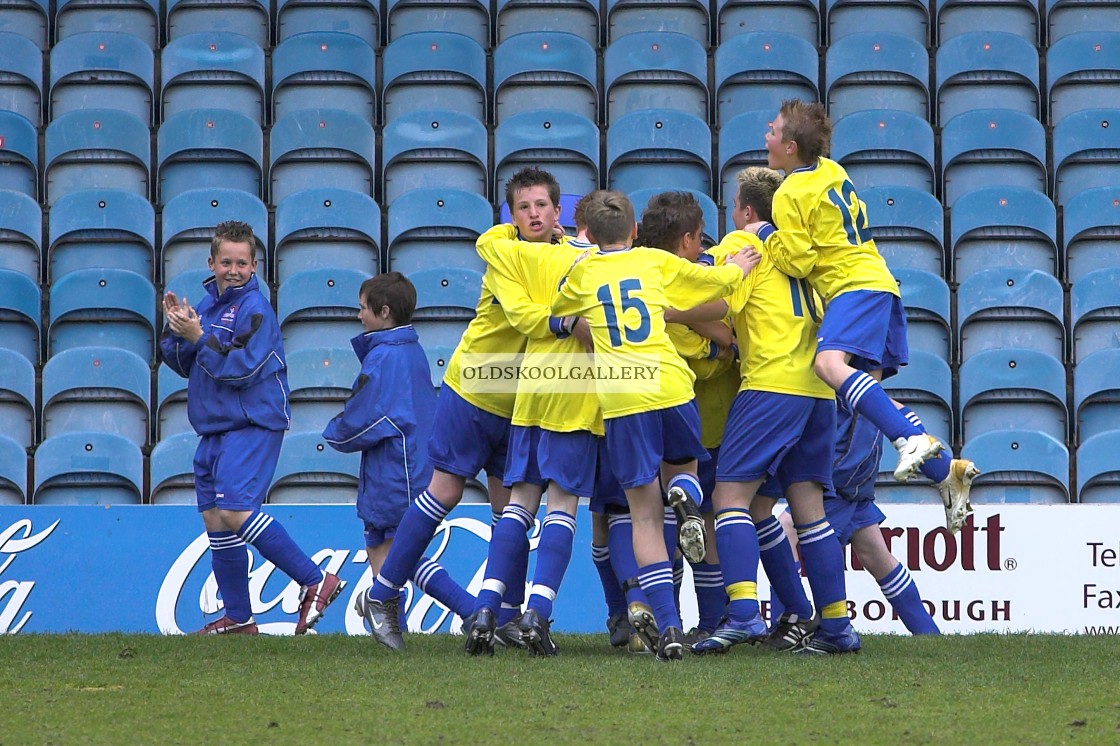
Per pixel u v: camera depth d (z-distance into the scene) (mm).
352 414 18781
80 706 12906
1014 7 40094
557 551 16219
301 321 32750
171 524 24094
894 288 16953
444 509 17375
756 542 16953
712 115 38906
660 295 16156
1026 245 34719
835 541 17141
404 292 19328
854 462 20188
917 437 15578
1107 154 36594
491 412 17328
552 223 17391
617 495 17172
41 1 39656
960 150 36812
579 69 38812
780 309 16812
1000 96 38438
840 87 38406
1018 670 15188
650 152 36812
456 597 18484
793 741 11281
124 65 38031
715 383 18469
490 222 34969
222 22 39625
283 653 17016
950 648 17812
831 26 40062
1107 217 34812
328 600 20672
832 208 16656
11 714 12492
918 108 38250
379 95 39219
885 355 17766
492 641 16500
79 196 34312
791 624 18125
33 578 23766
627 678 14375
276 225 34562
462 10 40125
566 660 15945
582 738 11375
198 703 13031
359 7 40062
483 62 38969
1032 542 24156
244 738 11367
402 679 14391
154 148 37500
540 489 17016
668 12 40156
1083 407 31297
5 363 30562
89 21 39375
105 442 28938
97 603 23750
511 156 36625
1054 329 32969
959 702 13055
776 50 38531
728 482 16875
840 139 36594
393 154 36812
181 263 34062
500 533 16625
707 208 34781
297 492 28922
